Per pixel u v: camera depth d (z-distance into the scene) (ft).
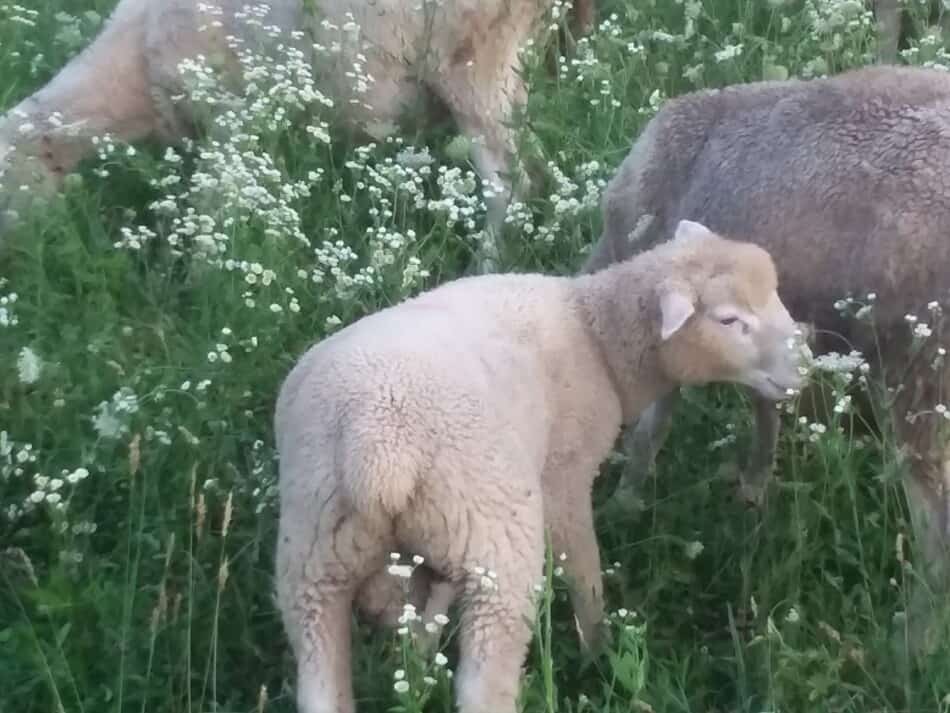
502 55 9.68
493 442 5.83
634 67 10.17
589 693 6.54
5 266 9.16
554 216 9.09
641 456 7.69
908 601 6.48
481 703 5.66
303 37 9.93
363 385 5.79
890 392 6.57
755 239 6.93
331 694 5.78
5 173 9.57
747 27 10.48
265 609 6.87
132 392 7.28
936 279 6.33
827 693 6.26
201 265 8.34
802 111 6.95
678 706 6.30
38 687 6.43
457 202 9.68
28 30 11.78
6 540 7.13
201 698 6.23
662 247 6.90
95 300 8.37
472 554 5.75
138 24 10.30
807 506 6.92
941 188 6.35
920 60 9.72
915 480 6.61
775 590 6.77
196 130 10.34
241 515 7.09
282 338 7.94
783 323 6.60
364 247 8.95
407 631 5.63
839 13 9.63
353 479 5.60
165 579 6.30
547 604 5.50
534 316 6.75
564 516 6.70
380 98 9.85
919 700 6.15
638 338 6.77
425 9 9.44
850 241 6.57
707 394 8.04
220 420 7.29
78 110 10.18
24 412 7.40
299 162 9.65
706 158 7.32
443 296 6.81
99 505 7.22
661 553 7.24
